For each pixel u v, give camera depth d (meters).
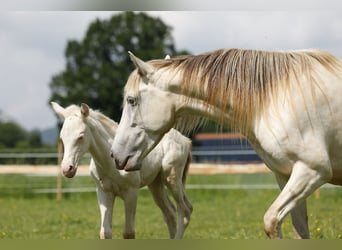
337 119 6.70
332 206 18.11
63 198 24.17
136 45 59.50
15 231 13.58
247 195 22.91
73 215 17.45
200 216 16.77
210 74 7.00
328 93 6.70
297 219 7.59
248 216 16.52
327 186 22.44
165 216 11.85
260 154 7.04
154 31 59.25
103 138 10.01
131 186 10.11
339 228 11.98
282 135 6.60
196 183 25.88
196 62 7.10
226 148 29.72
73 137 9.78
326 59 6.95
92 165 10.27
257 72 6.89
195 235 12.40
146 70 7.08
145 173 10.76
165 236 12.47
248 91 6.86
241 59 7.00
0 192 24.77
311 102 6.63
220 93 6.94
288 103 6.65
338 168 6.94
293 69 6.81
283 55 6.97
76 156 9.80
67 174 9.63
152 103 7.05
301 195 6.59
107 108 58.75
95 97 59.09
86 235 12.77
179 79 7.04
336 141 6.77
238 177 26.02
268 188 23.77
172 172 11.47
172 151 11.43
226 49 7.17
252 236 11.59
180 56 7.33
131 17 59.44
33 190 24.64
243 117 6.86
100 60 60.28
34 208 19.98
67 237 12.38
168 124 7.11
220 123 7.12
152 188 11.75
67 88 60.19
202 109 7.10
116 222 15.80
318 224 12.48
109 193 10.16
